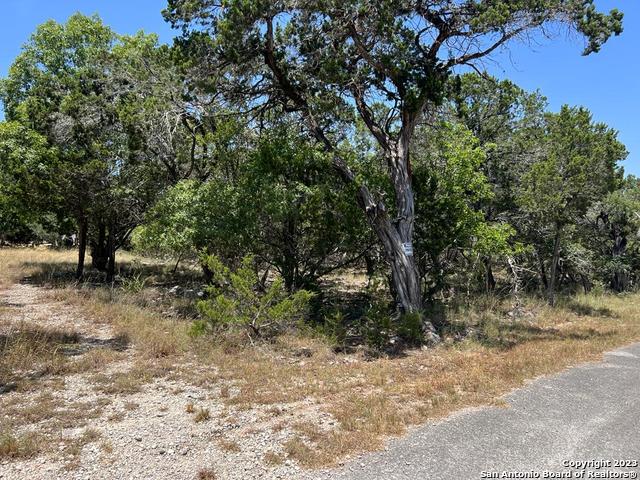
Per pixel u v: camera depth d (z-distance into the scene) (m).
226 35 10.84
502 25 10.84
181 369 7.95
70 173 16.12
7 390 6.76
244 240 12.84
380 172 14.26
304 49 11.90
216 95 12.95
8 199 18.23
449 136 14.66
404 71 11.33
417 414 6.15
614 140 17.23
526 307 16.16
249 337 9.66
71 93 17.28
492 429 5.68
